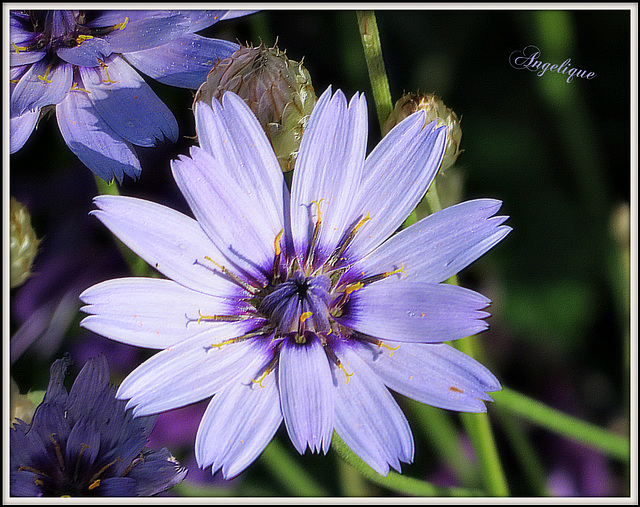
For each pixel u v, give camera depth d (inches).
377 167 11.2
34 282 12.5
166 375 10.9
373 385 11.0
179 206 12.6
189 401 10.9
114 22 11.5
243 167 11.0
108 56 11.5
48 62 11.5
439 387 11.0
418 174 11.2
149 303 10.9
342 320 11.2
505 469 12.9
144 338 10.8
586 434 11.8
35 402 11.6
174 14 11.5
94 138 11.4
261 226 11.1
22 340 12.4
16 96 11.3
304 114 11.4
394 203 11.2
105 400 11.3
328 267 11.2
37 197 12.7
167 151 12.6
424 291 11.1
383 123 11.6
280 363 11.0
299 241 11.2
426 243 11.2
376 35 11.5
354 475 12.6
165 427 12.6
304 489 12.4
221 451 10.8
